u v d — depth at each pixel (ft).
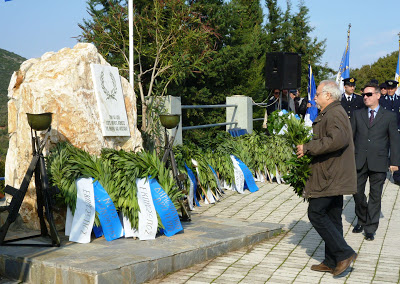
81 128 21.20
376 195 20.81
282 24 105.50
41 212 18.54
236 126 43.42
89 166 19.10
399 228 22.85
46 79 20.71
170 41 40.98
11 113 21.58
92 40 40.91
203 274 16.28
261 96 79.66
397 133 21.16
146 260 15.53
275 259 17.94
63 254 16.34
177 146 27.94
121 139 23.47
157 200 19.29
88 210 18.45
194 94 67.67
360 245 19.97
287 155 34.14
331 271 16.46
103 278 14.24
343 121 15.96
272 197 29.50
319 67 105.09
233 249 19.01
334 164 15.96
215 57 68.69
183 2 40.40
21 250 16.99
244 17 88.84
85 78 21.84
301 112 43.11
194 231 20.08
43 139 19.39
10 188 17.79
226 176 31.09
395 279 15.83
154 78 40.01
